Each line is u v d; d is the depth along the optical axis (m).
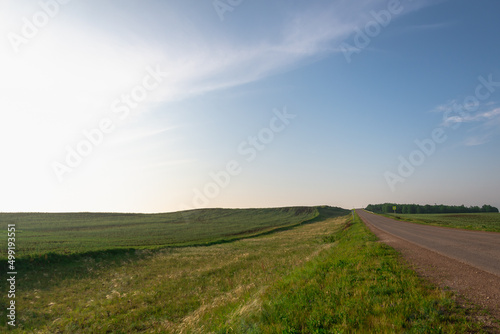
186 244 37.78
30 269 19.66
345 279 8.58
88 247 28.83
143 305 12.15
